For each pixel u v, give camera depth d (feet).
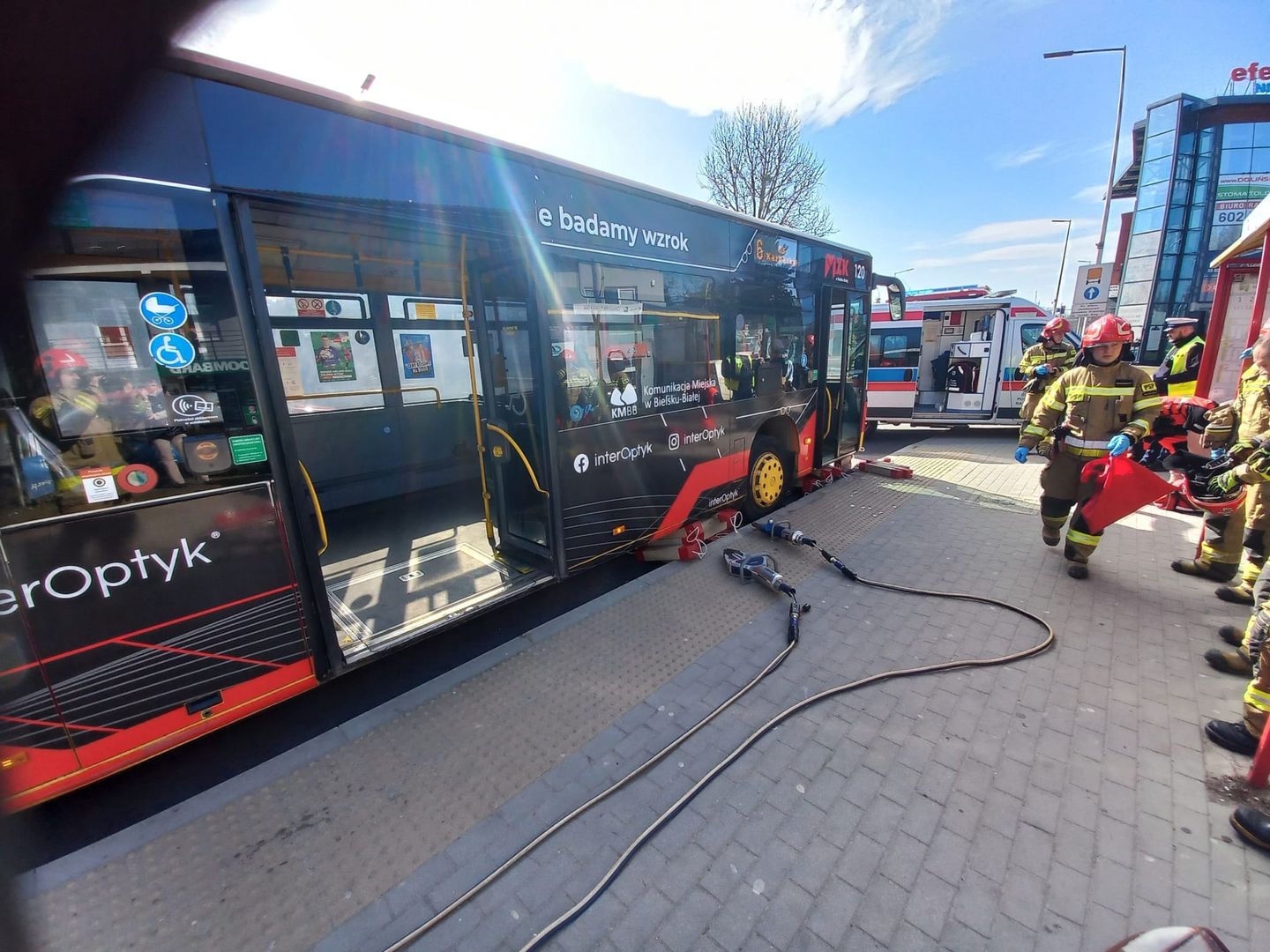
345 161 8.11
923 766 7.88
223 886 6.33
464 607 11.14
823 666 10.44
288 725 9.73
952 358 37.27
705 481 16.16
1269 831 6.29
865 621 12.14
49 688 6.38
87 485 6.40
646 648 11.21
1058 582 13.82
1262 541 11.66
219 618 7.57
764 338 18.12
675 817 7.12
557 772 7.97
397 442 19.66
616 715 9.20
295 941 5.71
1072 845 6.52
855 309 23.54
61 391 6.17
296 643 8.36
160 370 6.79
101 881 6.37
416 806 7.44
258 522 7.78
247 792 7.70
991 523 18.49
